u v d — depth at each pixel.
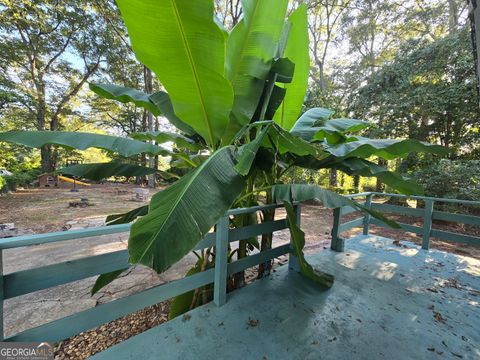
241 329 1.64
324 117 2.72
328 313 1.87
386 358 1.43
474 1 0.93
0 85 10.15
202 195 1.14
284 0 1.63
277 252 2.49
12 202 8.25
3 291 1.06
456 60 5.64
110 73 14.12
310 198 1.73
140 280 2.96
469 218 3.07
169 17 1.13
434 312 1.92
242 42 1.69
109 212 6.80
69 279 1.22
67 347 1.89
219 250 1.87
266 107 1.98
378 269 2.73
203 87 1.42
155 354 1.40
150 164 13.83
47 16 10.90
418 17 7.80
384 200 8.46
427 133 6.81
